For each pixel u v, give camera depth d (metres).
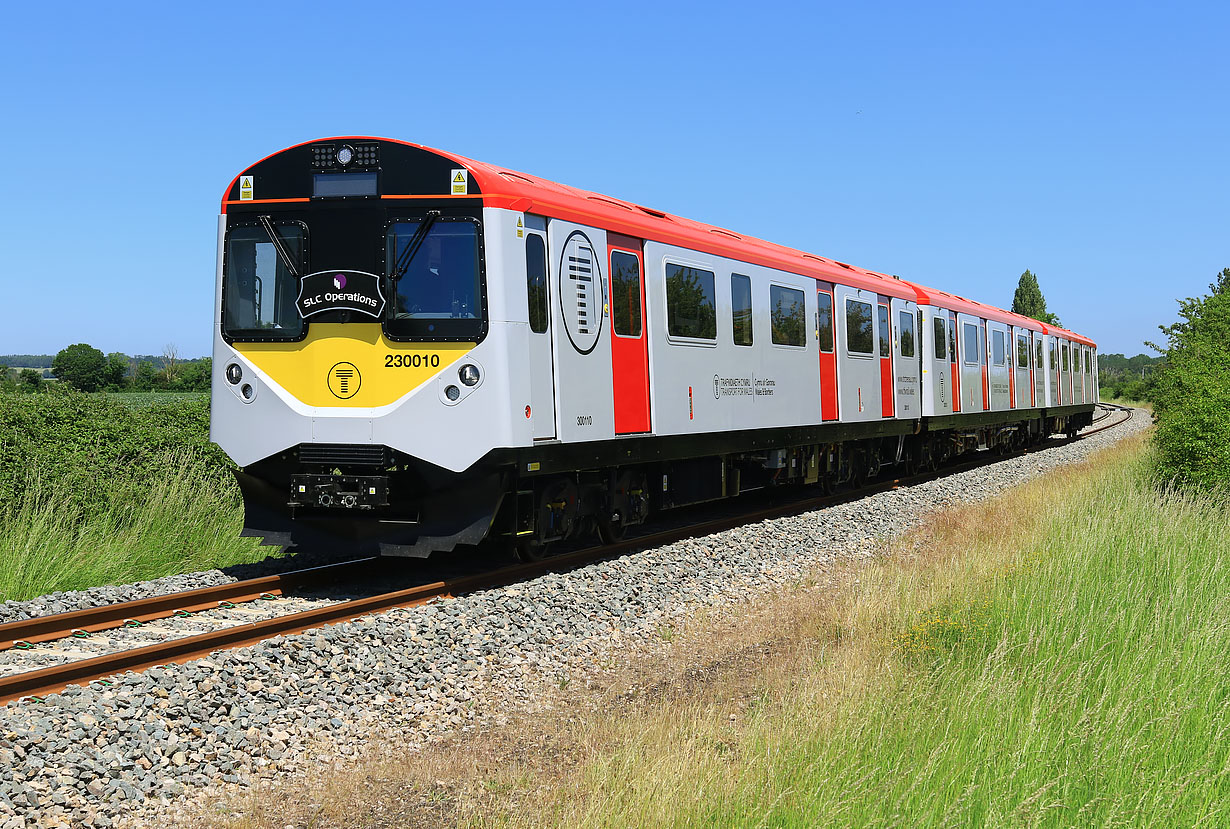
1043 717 5.23
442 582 8.97
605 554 11.05
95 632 7.46
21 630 7.08
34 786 4.68
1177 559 8.95
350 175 9.23
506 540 10.36
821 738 5.21
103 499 10.75
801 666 7.09
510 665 7.23
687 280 12.09
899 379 19.11
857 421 17.08
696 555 11.03
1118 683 5.92
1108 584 8.35
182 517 11.16
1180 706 5.41
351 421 9.02
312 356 9.22
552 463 9.59
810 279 15.51
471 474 9.03
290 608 8.44
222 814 4.72
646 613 8.94
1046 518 12.48
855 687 6.00
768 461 14.83
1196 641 6.43
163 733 5.37
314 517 9.52
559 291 9.70
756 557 11.45
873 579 9.48
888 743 5.16
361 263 9.15
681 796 4.59
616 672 7.32
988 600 8.02
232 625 7.79
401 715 6.20
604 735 5.77
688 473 12.99
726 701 6.45
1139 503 12.22
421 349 8.98
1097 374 40.50
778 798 4.50
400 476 9.14
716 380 12.67
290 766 5.36
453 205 9.01
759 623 8.68
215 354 9.52
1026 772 4.66
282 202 9.40
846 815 4.36
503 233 8.99
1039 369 30.00
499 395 8.88
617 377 10.66
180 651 6.53
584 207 10.24
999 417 25.70
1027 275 96.31
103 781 4.86
